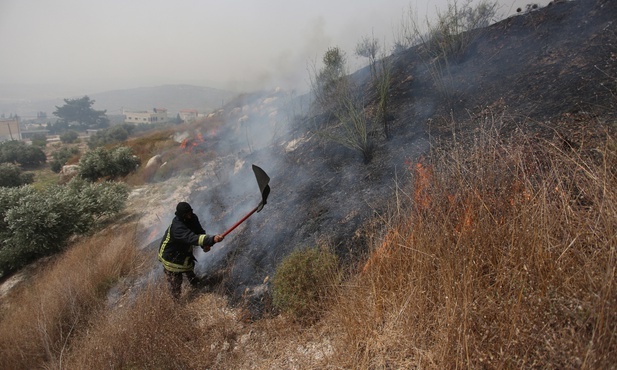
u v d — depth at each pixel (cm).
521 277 179
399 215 276
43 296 526
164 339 314
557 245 179
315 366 243
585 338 147
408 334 211
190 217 420
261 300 347
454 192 252
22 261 855
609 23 401
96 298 482
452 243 222
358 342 230
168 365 295
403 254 249
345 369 223
